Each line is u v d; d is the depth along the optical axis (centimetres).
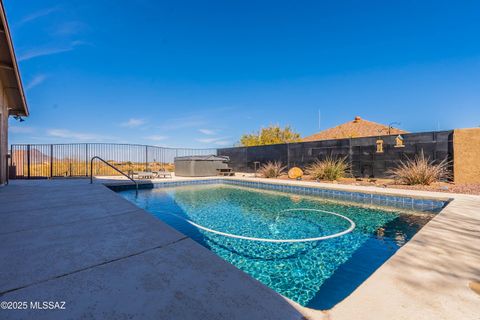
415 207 638
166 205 711
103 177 1198
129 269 184
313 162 1247
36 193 595
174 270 182
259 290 156
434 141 889
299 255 347
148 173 1241
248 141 2283
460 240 270
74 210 397
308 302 231
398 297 155
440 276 185
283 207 680
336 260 330
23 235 266
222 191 986
